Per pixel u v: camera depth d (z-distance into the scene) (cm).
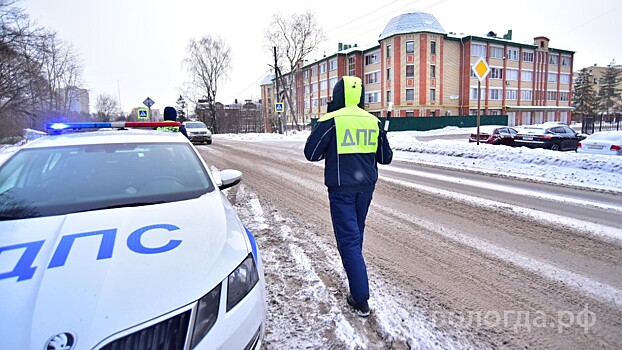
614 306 291
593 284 328
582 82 6800
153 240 184
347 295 297
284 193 729
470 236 457
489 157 1169
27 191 241
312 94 6144
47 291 143
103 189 252
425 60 4262
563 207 594
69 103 4319
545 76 5272
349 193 279
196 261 172
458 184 803
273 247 416
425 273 351
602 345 241
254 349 181
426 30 4225
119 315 139
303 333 248
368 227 496
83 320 135
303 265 363
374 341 241
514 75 4916
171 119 743
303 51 4178
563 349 237
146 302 146
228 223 223
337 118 278
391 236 459
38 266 157
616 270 357
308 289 312
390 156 306
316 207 612
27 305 137
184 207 232
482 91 4656
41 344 127
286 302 290
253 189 770
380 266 367
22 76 2034
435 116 4125
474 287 322
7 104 2042
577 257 389
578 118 6644
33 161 271
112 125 395
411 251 408
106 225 199
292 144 2272
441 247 420
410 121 3900
